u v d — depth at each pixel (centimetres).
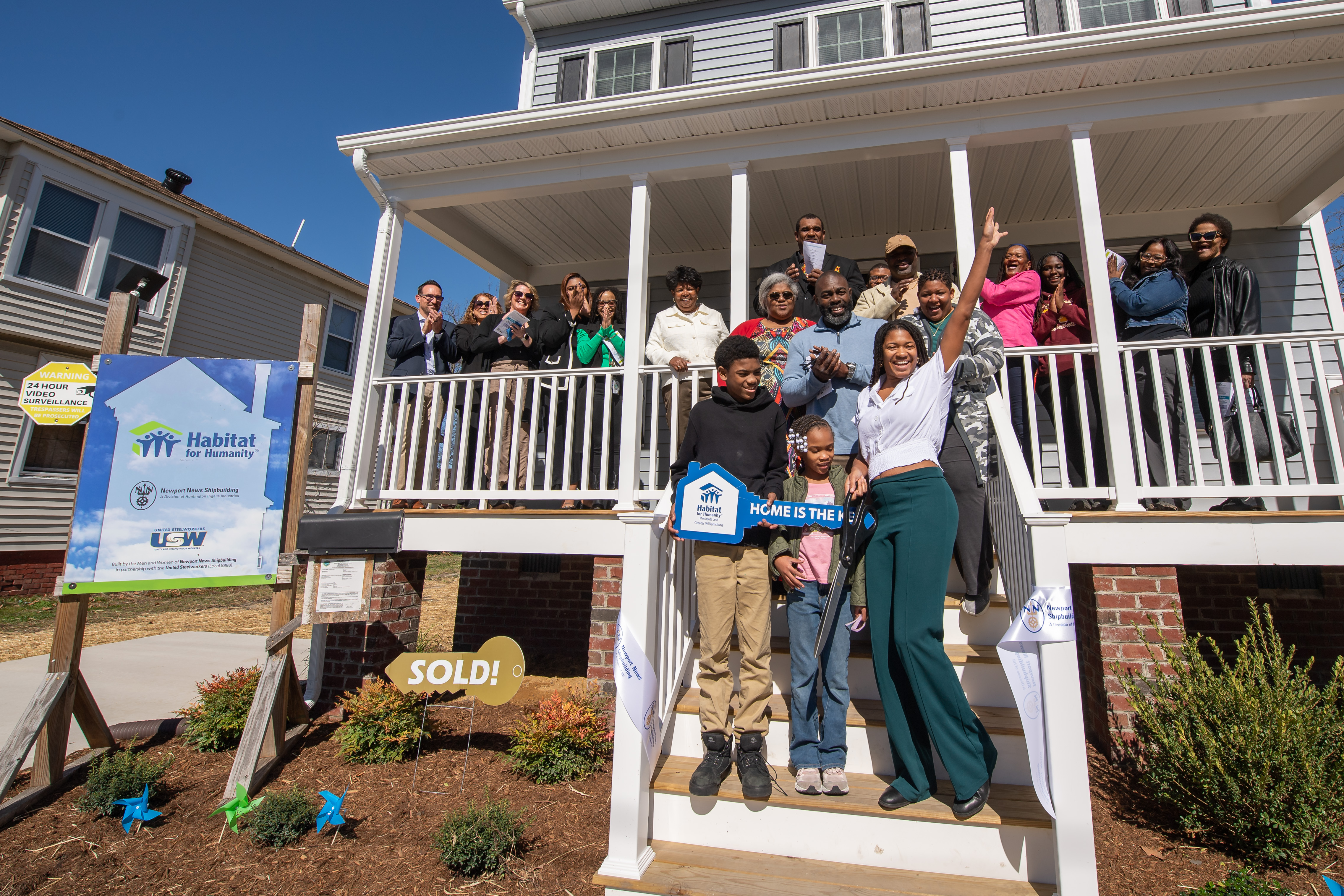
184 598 1082
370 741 413
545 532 473
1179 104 447
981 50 436
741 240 509
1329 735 313
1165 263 442
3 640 764
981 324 315
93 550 396
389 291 562
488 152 536
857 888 228
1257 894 247
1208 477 549
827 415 351
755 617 273
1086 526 402
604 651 461
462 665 371
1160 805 342
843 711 267
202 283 1243
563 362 564
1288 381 393
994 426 313
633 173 530
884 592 259
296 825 324
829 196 613
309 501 1470
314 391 441
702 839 258
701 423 294
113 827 342
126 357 415
